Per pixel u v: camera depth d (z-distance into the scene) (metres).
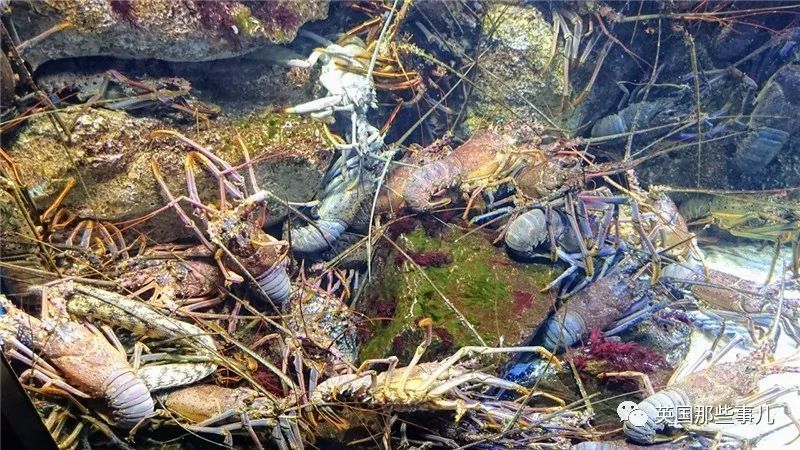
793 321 4.55
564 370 3.99
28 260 2.87
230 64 3.50
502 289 4.06
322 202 4.27
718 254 5.69
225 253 3.37
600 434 3.56
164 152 3.21
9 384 1.87
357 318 4.11
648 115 5.87
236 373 3.27
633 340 4.38
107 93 3.11
